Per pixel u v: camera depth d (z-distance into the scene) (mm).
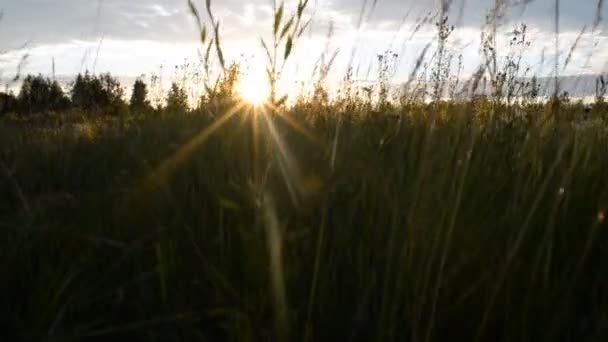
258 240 1424
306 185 1798
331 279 1315
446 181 1468
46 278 1354
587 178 1629
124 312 1338
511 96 2410
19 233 1544
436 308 1200
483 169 1659
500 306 1188
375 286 1238
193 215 1785
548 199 1468
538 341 1118
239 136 2357
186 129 3068
